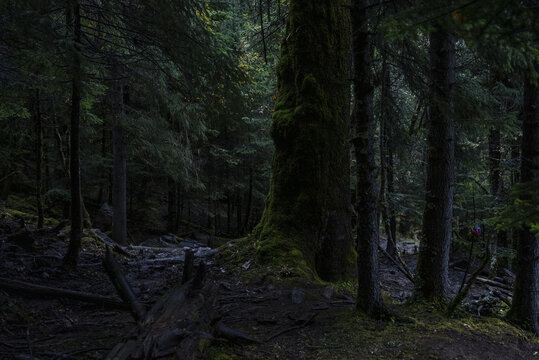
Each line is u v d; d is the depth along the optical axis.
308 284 6.57
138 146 13.41
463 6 2.14
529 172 5.33
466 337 4.75
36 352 3.91
